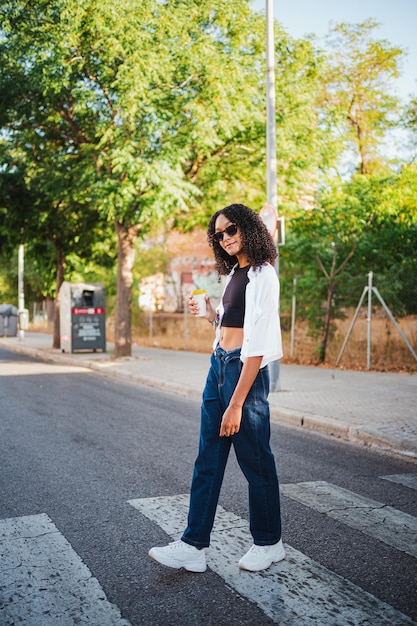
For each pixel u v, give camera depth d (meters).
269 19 9.98
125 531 4.20
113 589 3.32
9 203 18.44
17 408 9.49
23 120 15.27
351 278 14.01
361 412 8.32
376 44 22.39
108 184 13.28
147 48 12.70
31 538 4.07
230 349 3.52
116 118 13.56
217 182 15.54
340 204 13.87
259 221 3.49
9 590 3.30
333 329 14.97
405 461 6.26
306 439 7.28
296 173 15.56
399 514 4.59
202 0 13.66
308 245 14.43
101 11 12.33
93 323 19.89
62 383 12.72
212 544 3.97
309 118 15.00
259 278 3.39
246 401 3.48
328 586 3.36
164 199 13.26
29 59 13.37
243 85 13.72
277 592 3.28
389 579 3.45
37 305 45.62
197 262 31.61
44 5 13.06
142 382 12.80
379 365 13.55
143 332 26.30
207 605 3.14
